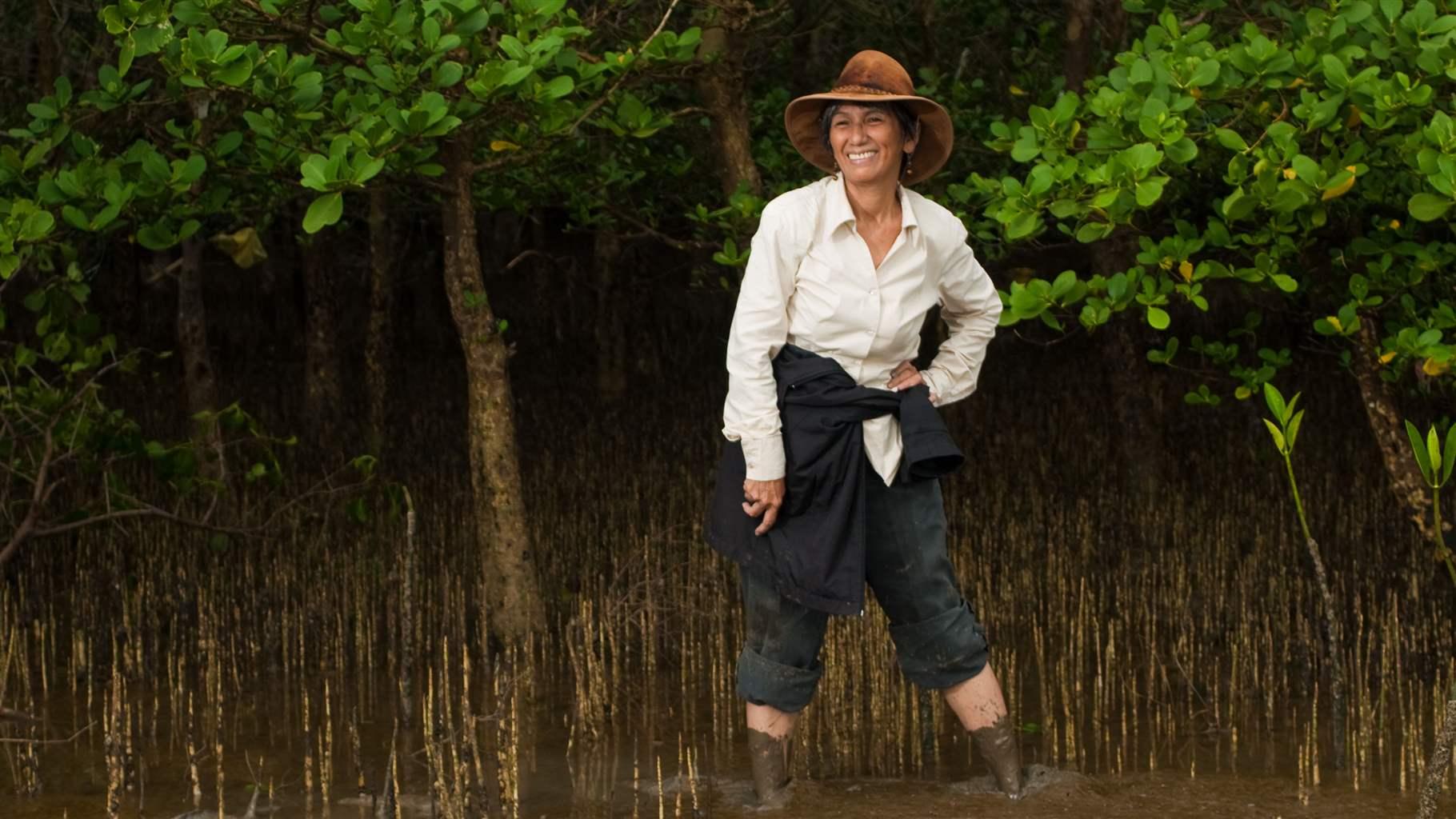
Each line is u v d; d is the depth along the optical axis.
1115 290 4.15
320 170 4.02
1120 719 4.58
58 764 4.11
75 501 6.57
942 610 3.51
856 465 3.31
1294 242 4.42
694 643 5.38
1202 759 4.08
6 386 5.92
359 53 4.21
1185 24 4.84
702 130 6.62
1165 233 5.46
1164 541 6.82
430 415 12.23
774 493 3.32
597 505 7.77
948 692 3.60
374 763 4.12
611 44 6.11
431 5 4.17
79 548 6.35
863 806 3.53
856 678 4.32
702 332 15.73
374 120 4.05
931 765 4.03
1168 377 11.41
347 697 4.93
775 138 6.68
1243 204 3.87
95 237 5.36
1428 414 7.36
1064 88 6.70
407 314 16.88
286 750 4.26
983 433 9.84
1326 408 10.44
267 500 7.60
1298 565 6.30
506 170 5.46
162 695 4.95
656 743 4.32
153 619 5.35
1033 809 3.49
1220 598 5.61
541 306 16.33
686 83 6.22
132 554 6.60
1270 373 5.14
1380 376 4.77
